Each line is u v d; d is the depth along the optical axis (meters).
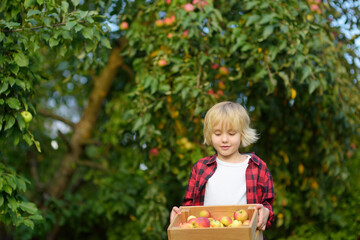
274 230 4.06
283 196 3.52
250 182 1.88
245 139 1.90
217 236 1.52
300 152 3.72
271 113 3.66
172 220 1.77
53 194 4.62
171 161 3.29
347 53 3.51
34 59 3.08
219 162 1.94
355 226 3.96
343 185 3.78
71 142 4.66
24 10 2.42
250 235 1.49
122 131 3.35
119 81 4.87
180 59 2.90
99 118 5.11
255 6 2.87
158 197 3.32
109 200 4.20
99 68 3.28
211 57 2.85
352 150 3.66
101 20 2.95
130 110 2.97
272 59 2.69
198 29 2.82
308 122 3.64
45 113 4.43
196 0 2.77
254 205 1.72
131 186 4.25
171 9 2.88
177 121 3.10
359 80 3.59
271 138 3.77
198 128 3.07
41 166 5.32
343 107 3.16
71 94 5.05
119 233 4.24
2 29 2.17
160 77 2.86
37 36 2.21
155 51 3.09
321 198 3.70
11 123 2.20
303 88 3.21
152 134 3.01
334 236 3.86
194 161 2.98
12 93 2.25
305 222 4.02
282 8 2.76
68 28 2.13
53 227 4.87
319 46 2.82
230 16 3.25
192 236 1.53
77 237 5.16
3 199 2.23
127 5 3.26
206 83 2.84
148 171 3.34
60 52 2.31
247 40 2.88
